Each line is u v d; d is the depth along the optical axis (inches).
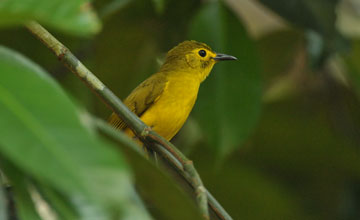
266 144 573.3
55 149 110.7
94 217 117.6
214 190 525.3
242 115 389.4
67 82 444.5
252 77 391.2
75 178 107.0
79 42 438.9
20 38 420.5
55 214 126.1
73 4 114.8
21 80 121.3
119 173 111.5
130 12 467.2
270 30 532.7
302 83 561.0
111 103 209.2
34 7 113.7
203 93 390.6
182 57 453.7
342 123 578.2
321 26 408.8
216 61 392.5
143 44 495.8
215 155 388.8
